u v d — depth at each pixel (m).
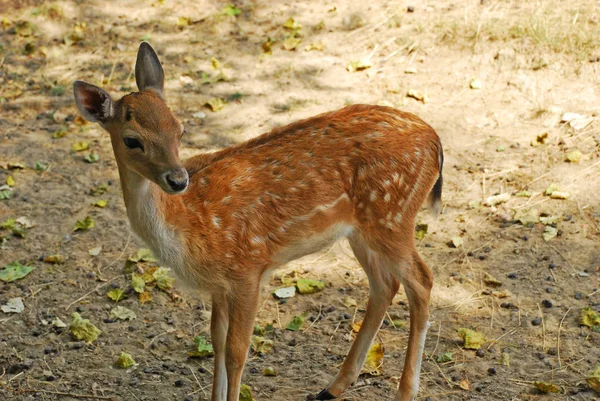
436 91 14.50
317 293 10.52
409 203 8.46
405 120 8.57
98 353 9.48
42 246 11.38
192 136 13.77
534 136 13.27
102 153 13.58
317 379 9.03
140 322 10.01
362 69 15.24
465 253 11.02
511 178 12.40
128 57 16.16
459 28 15.59
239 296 8.11
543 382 8.68
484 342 9.48
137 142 7.43
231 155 8.36
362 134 8.34
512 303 10.09
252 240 8.08
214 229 7.92
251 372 9.16
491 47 15.10
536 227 11.39
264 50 16.08
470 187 12.28
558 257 10.80
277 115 14.22
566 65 14.52
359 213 8.45
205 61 15.92
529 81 14.34
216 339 8.30
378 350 9.34
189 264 7.95
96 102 7.62
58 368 9.23
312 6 17.39
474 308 10.05
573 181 12.20
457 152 13.03
